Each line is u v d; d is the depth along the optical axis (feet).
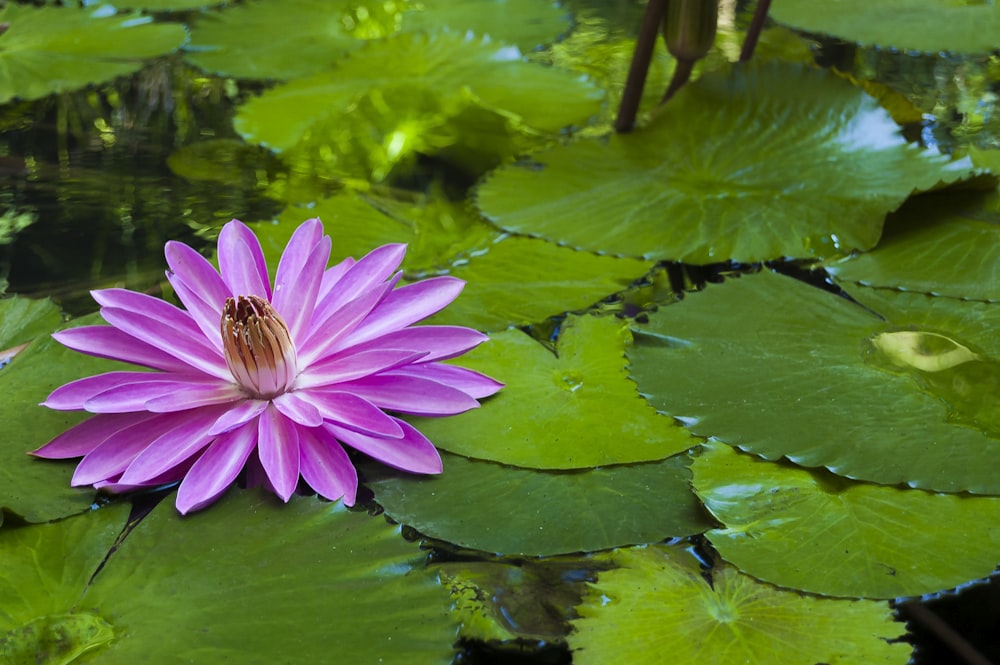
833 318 4.46
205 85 5.64
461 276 4.60
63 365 4.34
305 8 6.66
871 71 5.59
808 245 4.65
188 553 4.06
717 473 4.18
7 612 3.99
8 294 4.54
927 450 4.20
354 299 4.26
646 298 4.56
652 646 3.98
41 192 4.90
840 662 3.95
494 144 5.10
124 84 5.64
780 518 4.12
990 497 4.14
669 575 4.06
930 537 4.09
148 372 4.26
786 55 5.67
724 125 4.96
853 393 4.30
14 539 4.08
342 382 4.23
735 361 4.37
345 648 3.96
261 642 3.96
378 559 4.05
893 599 4.02
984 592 4.04
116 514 4.12
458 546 4.09
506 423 4.27
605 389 4.33
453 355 4.27
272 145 5.08
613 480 4.18
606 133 5.13
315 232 4.37
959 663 3.97
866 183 4.77
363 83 5.49
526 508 4.14
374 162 5.03
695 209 4.76
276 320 4.17
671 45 4.99
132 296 4.24
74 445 4.19
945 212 4.70
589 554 4.09
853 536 4.09
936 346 4.39
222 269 4.31
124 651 3.95
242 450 4.16
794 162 4.85
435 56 5.82
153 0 6.77
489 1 6.90
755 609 4.02
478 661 3.97
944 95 5.28
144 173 4.99
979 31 5.89
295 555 4.06
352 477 4.15
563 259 4.66
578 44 6.19
